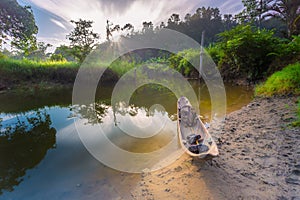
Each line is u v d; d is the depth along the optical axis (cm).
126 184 271
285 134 342
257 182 229
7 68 1236
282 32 1294
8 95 1051
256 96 679
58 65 1438
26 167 327
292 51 818
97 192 258
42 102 880
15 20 1473
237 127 421
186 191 236
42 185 278
